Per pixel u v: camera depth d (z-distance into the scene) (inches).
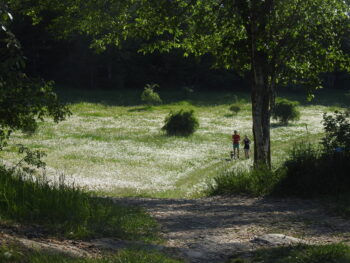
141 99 4005.9
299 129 2645.2
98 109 3302.2
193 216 587.2
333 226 502.3
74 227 380.8
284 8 1066.1
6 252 260.4
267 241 408.8
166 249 376.8
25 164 1350.9
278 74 1133.7
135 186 1216.8
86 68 4990.2
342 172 757.9
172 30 1053.8
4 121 489.7
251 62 1098.7
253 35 1021.8
